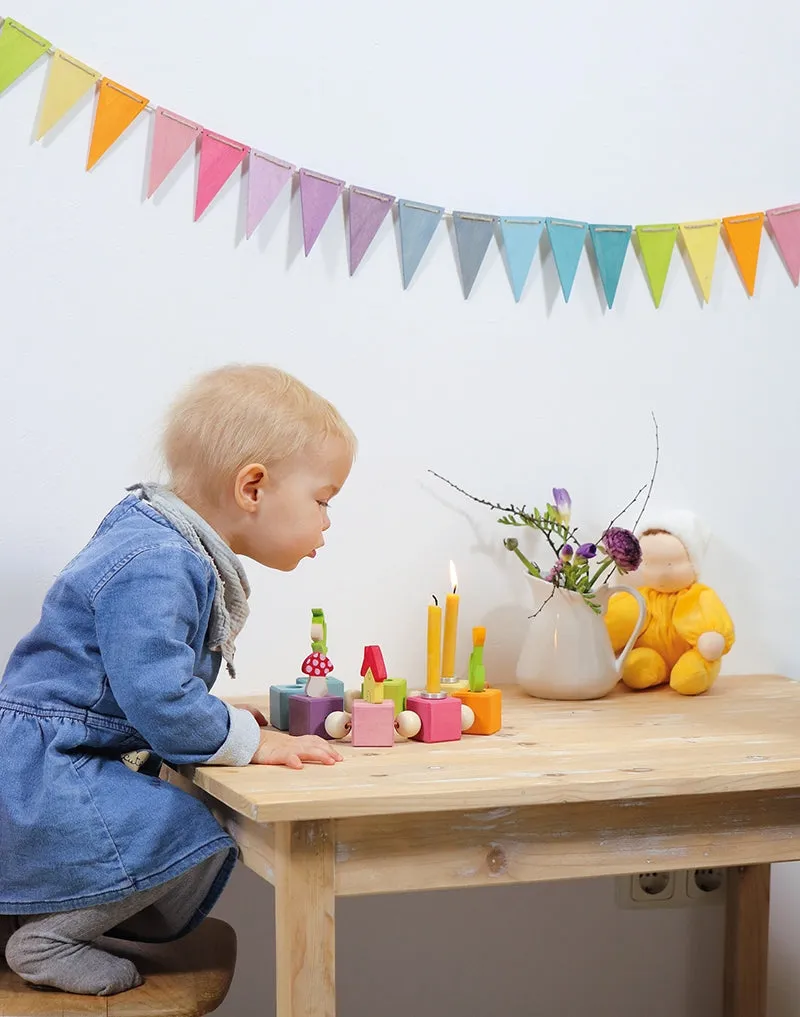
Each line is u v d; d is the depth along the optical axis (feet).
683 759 3.52
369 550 5.13
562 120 5.39
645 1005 5.62
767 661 5.66
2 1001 3.47
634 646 5.11
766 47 5.68
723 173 5.60
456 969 5.35
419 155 5.19
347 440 4.14
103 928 3.61
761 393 5.66
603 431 5.44
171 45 4.87
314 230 5.02
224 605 3.98
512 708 4.58
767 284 5.66
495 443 5.30
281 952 3.19
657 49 5.52
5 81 4.63
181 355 4.89
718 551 5.59
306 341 5.04
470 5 5.26
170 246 4.87
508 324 5.31
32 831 3.56
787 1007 5.62
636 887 5.59
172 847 3.53
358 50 5.11
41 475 4.73
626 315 5.46
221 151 4.90
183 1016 3.43
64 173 4.73
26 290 4.69
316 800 3.01
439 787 3.15
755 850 3.60
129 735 3.79
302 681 4.37
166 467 4.20
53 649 3.81
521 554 5.07
